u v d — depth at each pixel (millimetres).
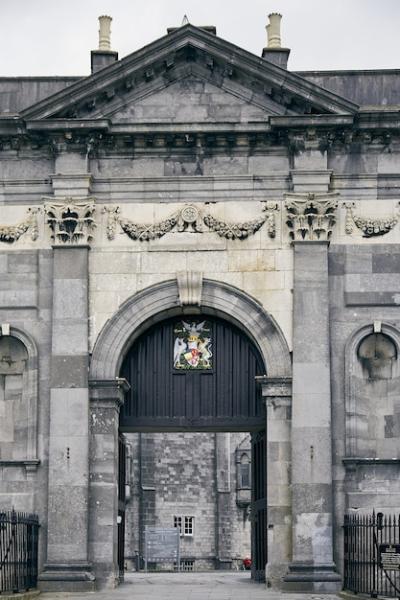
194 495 71250
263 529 41531
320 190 40312
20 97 42250
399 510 38812
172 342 41469
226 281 40250
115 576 39219
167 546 65250
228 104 40844
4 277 40688
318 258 40000
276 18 43062
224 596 36156
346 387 39594
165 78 40906
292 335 39719
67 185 40625
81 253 40375
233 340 41375
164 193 40750
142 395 41219
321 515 38438
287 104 40375
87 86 40125
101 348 40062
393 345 40000
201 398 41156
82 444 39219
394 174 40594
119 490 41500
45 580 38125
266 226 40406
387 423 39688
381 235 40406
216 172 40812
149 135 40469
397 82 41656
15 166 41219
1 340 40656
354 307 40094
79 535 38656
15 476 39531
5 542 36094
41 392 40031
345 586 37469
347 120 39906
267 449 39344
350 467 38969
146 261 40438
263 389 39531
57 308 40125
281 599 35375
